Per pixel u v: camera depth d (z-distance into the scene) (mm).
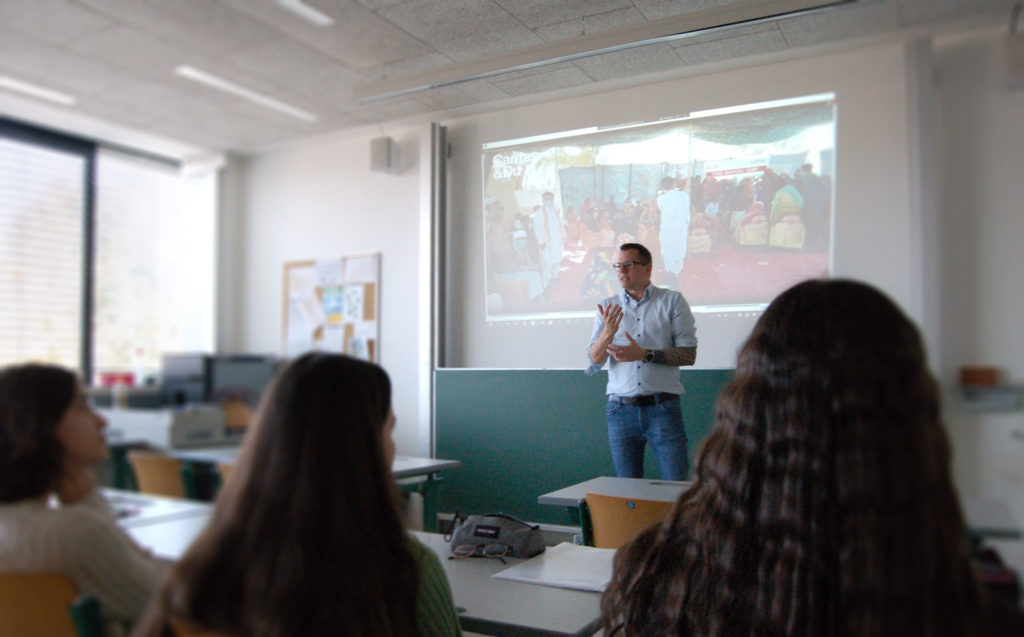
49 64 3977
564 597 1207
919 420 607
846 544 602
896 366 625
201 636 755
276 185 3338
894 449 596
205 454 3795
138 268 5688
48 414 1432
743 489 731
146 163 5742
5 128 4910
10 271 4934
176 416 4031
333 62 2623
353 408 833
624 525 1356
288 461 778
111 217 5543
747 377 741
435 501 1560
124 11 3350
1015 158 2660
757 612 679
